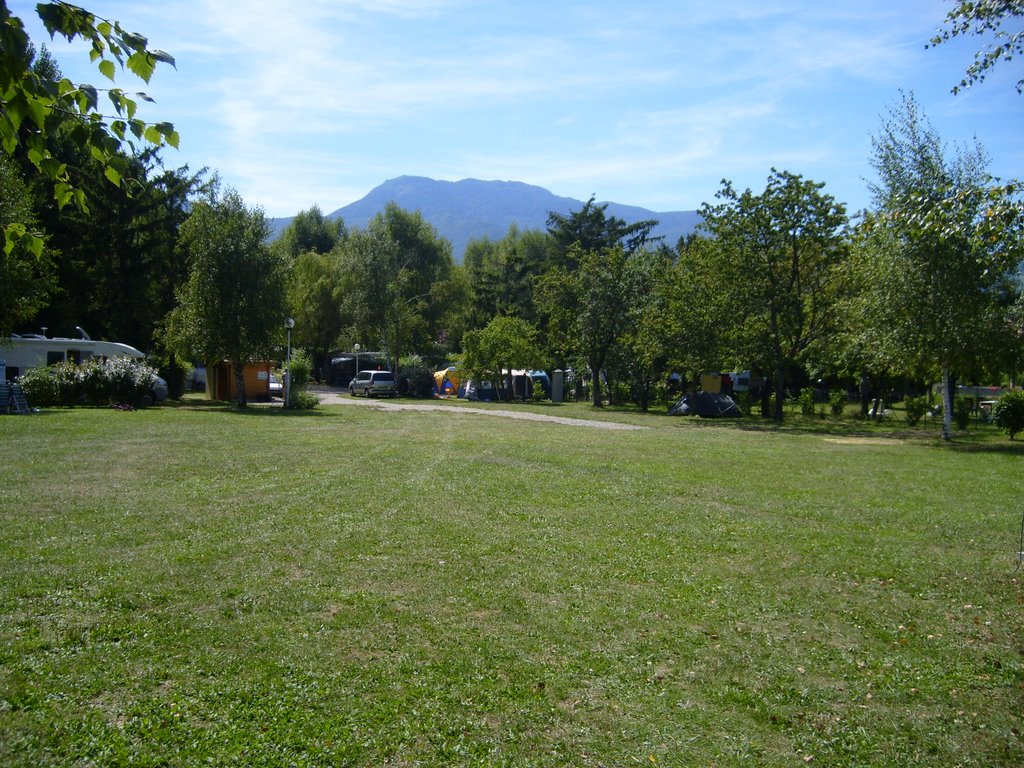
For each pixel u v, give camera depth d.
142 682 4.50
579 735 4.09
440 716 4.23
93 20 3.34
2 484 10.64
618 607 6.09
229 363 36.12
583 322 39.94
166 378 35.72
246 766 3.67
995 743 4.14
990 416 30.50
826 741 4.12
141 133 3.52
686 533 8.76
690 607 6.16
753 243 29.77
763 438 21.89
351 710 4.26
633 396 43.03
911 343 20.09
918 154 24.50
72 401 27.25
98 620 5.45
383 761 3.78
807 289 31.31
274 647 5.07
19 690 4.32
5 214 22.38
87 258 36.12
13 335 30.55
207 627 5.38
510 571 6.98
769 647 5.38
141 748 3.78
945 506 10.80
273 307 30.25
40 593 5.96
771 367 31.52
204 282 29.44
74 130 3.36
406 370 47.97
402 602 6.04
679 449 17.92
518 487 11.60
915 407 29.17
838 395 35.00
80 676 4.54
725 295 30.20
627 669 4.93
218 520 8.70
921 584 6.97
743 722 4.30
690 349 31.36
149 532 8.04
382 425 23.27
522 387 47.88
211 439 17.34
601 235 62.97
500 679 4.71
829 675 4.96
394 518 9.08
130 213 36.94
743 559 7.68
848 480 13.23
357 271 50.16
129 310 37.81
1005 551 8.22
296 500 10.05
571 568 7.15
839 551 8.09
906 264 19.78
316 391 48.62
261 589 6.24
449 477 12.41
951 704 4.59
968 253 18.11
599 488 11.73
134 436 17.38
